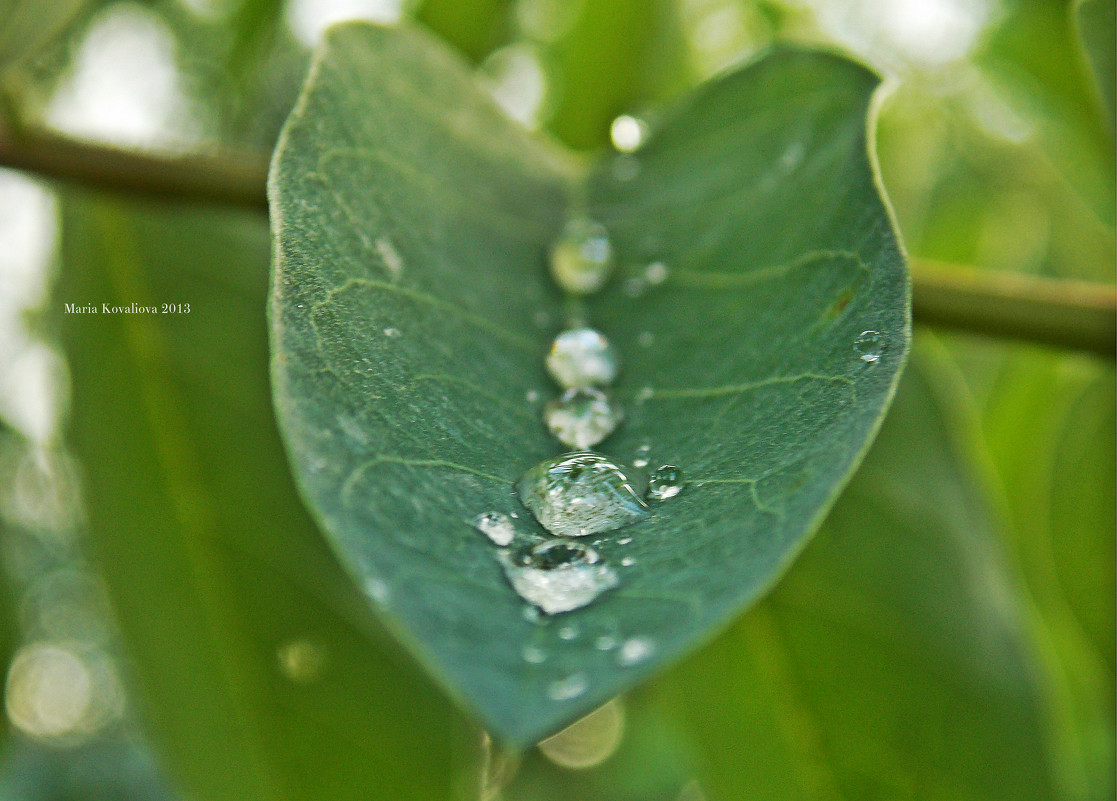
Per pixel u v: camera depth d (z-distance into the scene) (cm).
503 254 27
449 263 25
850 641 31
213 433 33
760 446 23
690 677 32
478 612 22
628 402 24
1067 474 37
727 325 25
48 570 65
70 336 33
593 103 41
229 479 33
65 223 33
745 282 25
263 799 31
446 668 22
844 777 31
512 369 25
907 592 31
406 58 26
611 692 22
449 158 27
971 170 48
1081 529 37
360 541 22
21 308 41
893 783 31
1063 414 37
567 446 24
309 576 32
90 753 75
